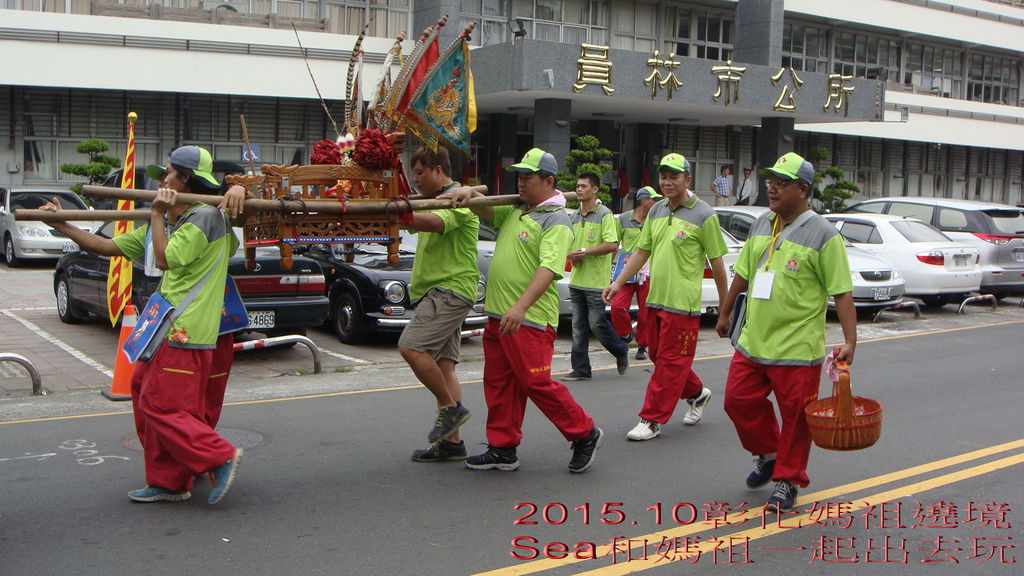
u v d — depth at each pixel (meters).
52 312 11.44
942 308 14.86
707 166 26.61
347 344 10.09
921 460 6.04
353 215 4.97
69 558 4.15
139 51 17.66
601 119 23.75
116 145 18.50
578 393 7.99
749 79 20.75
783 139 22.67
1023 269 14.79
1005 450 6.30
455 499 5.10
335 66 19.52
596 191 8.46
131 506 4.85
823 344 4.90
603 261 8.38
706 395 6.93
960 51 32.91
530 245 5.28
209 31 18.28
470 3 22.47
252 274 8.66
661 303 6.32
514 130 22.30
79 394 7.47
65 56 17.08
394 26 21.00
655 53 19.17
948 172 33.72
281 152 19.88
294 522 4.68
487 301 5.46
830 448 4.49
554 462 5.87
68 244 15.23
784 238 4.86
